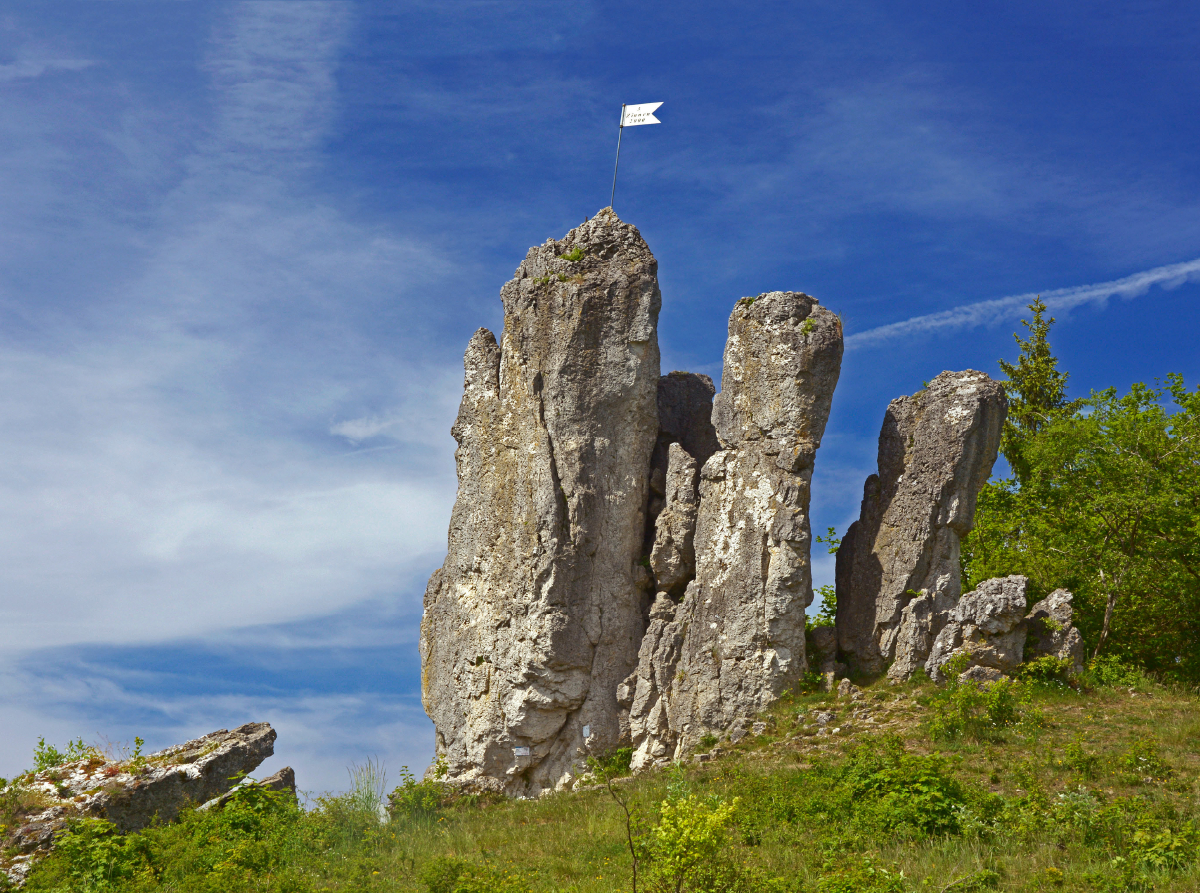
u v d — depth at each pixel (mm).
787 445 32688
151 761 29734
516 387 36656
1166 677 34125
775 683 31375
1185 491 36062
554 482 35125
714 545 33156
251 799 28578
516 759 34438
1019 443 47250
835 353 33125
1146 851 19875
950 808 22359
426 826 28391
